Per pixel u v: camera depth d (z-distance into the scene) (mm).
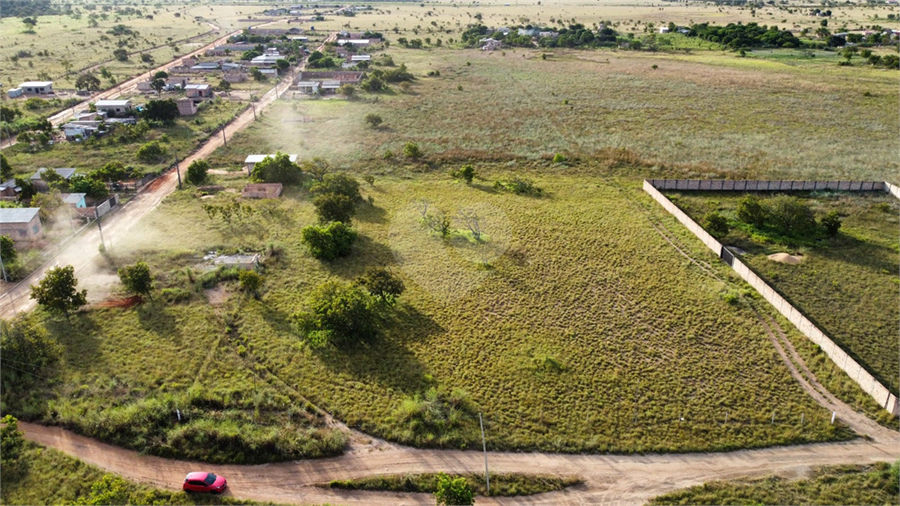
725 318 52875
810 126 112812
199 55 197750
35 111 124000
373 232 69688
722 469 37281
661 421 41156
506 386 44312
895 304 55000
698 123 116188
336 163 94312
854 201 77750
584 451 38625
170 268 60219
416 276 59719
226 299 54812
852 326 51781
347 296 49562
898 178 86188
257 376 44625
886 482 36000
